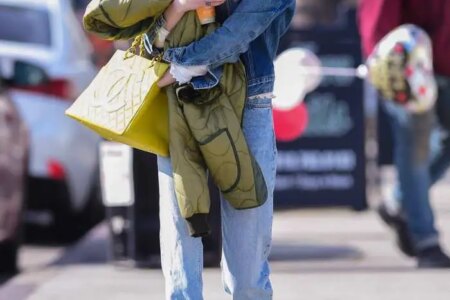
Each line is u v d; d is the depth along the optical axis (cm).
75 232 2939
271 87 1253
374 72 1977
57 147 2650
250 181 1209
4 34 2705
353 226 2828
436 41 2061
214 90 1211
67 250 2616
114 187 2184
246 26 1186
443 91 2089
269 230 1271
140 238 2195
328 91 2755
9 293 2061
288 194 2781
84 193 2794
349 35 2700
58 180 2659
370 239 2597
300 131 2423
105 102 1229
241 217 1248
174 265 1258
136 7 1212
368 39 2022
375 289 1961
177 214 1246
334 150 2773
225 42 1187
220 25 1216
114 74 1243
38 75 2652
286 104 2106
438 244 2142
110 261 2259
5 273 2283
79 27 3058
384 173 3678
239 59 1234
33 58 2664
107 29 1254
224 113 1209
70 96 2695
